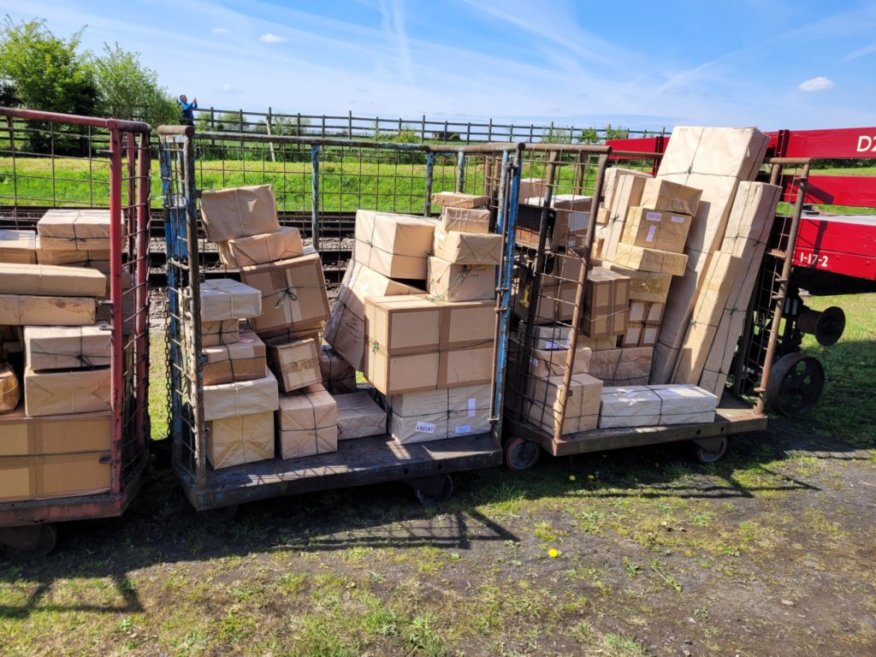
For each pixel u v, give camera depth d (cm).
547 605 357
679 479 530
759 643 340
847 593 389
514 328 550
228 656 304
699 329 573
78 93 2633
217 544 396
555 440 481
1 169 1380
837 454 598
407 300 455
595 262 579
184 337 401
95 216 429
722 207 566
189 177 351
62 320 367
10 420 347
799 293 707
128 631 316
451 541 415
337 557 389
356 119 1888
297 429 433
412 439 472
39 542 370
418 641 321
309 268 455
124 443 396
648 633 341
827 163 1507
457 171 584
